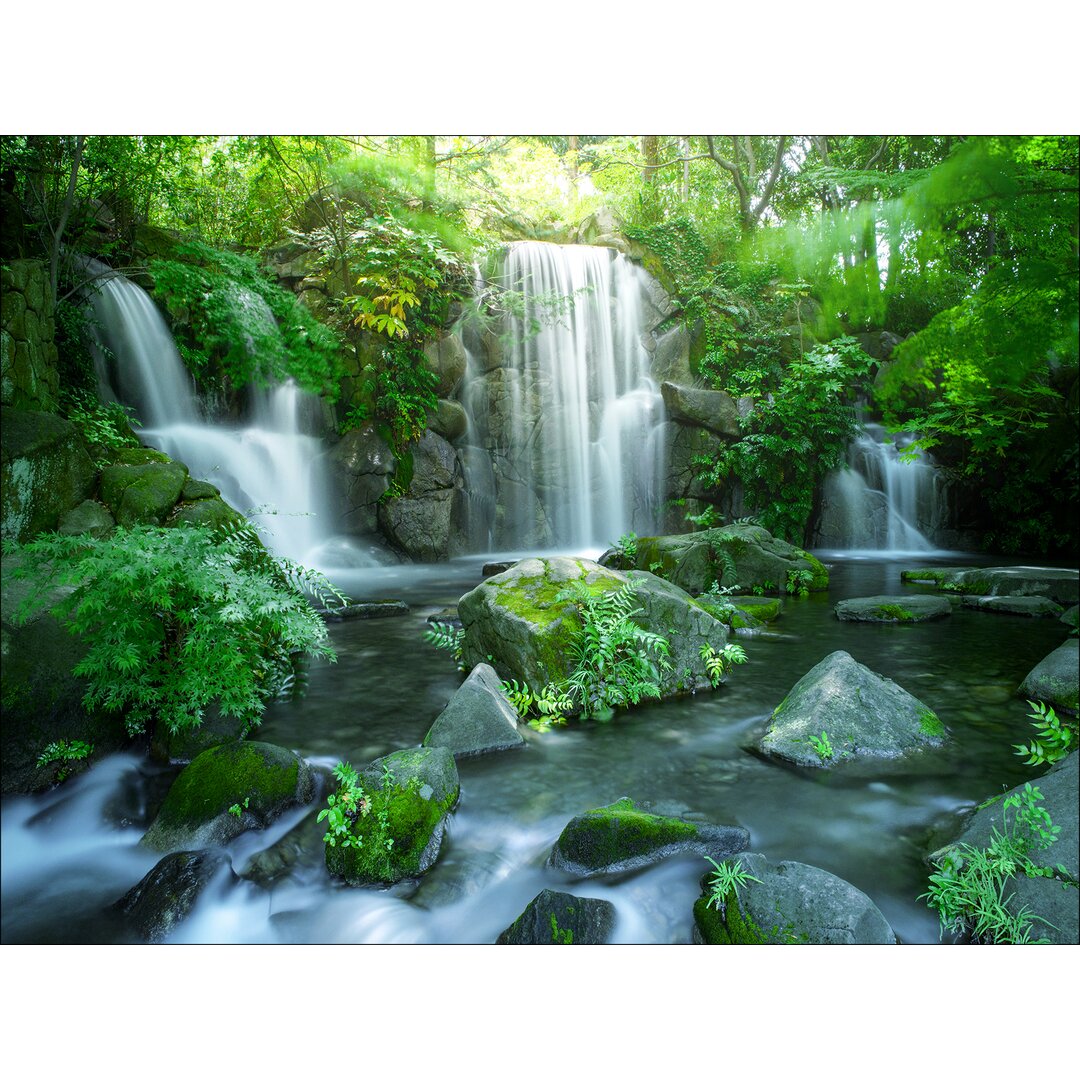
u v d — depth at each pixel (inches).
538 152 803.4
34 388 253.3
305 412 567.8
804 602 378.0
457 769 163.6
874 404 697.6
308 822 144.9
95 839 143.3
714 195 877.8
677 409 653.3
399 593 413.4
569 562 234.7
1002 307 130.6
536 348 664.4
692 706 207.0
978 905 109.1
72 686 165.6
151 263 422.0
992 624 317.1
